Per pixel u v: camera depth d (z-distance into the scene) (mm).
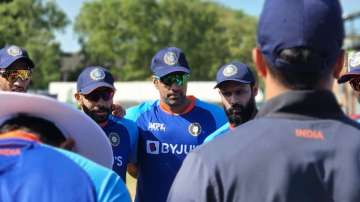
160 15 54625
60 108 2012
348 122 1941
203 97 24547
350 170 1840
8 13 51500
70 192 1828
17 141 1923
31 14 51719
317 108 1897
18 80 5027
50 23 52562
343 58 1993
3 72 5012
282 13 1857
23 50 5137
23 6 51125
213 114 5320
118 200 1896
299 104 1887
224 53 59062
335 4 1883
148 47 53688
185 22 54750
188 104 5289
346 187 1829
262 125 1927
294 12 1840
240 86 4590
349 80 5004
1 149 1903
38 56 50625
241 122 4652
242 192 1851
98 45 54594
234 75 4586
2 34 49750
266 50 1897
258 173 1848
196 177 1902
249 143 1895
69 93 28094
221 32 61594
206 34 56344
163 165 5172
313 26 1820
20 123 2004
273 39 1864
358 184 1832
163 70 5070
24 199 1800
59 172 1854
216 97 24250
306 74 1848
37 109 2021
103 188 1889
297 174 1834
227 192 1863
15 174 1840
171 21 55062
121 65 57562
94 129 2137
